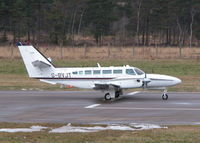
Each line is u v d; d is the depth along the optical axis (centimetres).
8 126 4684
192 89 8394
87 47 16262
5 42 19675
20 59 13212
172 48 15450
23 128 4556
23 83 9656
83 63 12500
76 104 6475
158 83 6981
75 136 4100
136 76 6988
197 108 5947
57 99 7081
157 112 5634
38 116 5428
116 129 4456
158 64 12156
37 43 18488
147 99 6988
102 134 4184
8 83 9669
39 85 9275
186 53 13962
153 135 4109
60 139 3984
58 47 16325
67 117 5331
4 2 19962
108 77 7056
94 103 6575
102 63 12431
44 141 3906
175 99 6956
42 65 7256
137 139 3934
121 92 7200
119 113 5594
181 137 4019
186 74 11231
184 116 5306
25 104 6512
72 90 8444
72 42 19450
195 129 4422
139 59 12762
